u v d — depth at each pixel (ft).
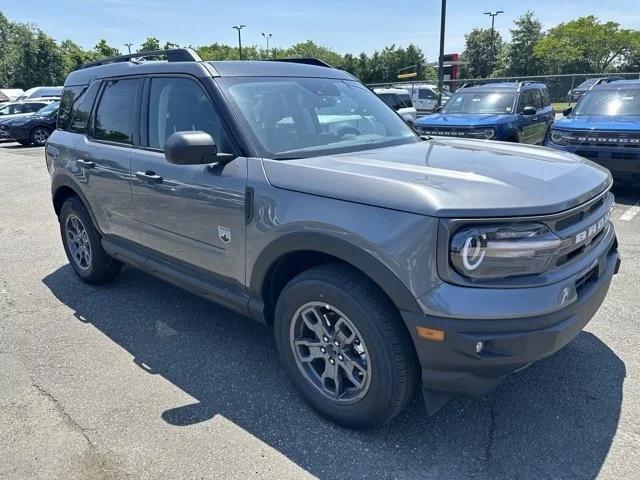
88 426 8.89
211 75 10.28
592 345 10.99
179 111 10.73
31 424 8.99
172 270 11.44
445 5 54.65
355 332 7.88
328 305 8.11
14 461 8.11
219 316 13.11
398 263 7.07
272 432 8.63
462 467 7.75
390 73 228.02
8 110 67.97
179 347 11.57
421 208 6.93
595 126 24.27
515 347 6.85
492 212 6.75
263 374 10.41
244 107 9.91
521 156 9.41
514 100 33.88
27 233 22.13
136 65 12.51
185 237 10.56
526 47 191.93
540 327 6.89
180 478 7.68
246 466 7.88
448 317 6.86
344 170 8.19
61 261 17.95
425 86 71.26
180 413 9.20
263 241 8.75
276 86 10.78
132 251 12.73
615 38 165.99
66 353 11.41
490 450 8.07
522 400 9.23
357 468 7.79
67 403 9.56
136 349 11.52
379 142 10.72
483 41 228.43
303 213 8.05
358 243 7.39
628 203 23.57
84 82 14.71
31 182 35.68
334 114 11.03
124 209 12.26
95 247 14.44
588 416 8.76
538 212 6.87
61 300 14.34
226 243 9.58
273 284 9.29
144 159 11.34
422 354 7.20
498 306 6.75
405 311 7.16
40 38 176.04
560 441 8.20
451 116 33.99
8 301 14.39
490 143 11.08
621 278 14.58
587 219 7.93
